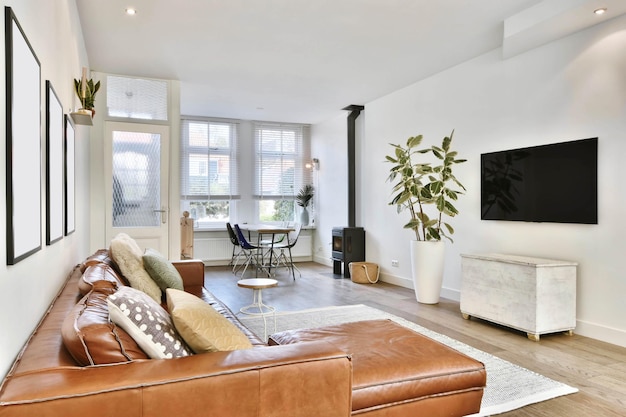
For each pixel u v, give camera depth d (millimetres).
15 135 1351
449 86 5117
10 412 997
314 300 5094
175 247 5547
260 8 3566
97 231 5199
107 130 5285
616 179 3391
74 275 2547
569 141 3729
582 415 2262
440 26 3920
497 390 2551
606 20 3439
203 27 3945
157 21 3818
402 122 5965
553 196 3854
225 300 5055
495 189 4465
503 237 4410
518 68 4227
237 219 8250
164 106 5559
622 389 2578
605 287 3480
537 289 3488
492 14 3686
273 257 8305
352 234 6797
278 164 8594
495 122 4492
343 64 4961
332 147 8039
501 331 3795
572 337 3607
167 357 1394
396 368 1819
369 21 3811
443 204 4570
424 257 4867
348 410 1405
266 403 1277
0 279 1224
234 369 1248
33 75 1630
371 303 4934
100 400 1084
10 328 1339
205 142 8008
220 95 6379
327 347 1449
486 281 3971
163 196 5496
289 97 6480
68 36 2922
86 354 1243
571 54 3723
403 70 5184
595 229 3545
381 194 6445
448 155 4586
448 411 1878
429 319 4203
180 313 1471
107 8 3557
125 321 1363
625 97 3324
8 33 1276
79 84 3123
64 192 2627
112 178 5281
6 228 1286
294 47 4434
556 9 3346
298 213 8750
